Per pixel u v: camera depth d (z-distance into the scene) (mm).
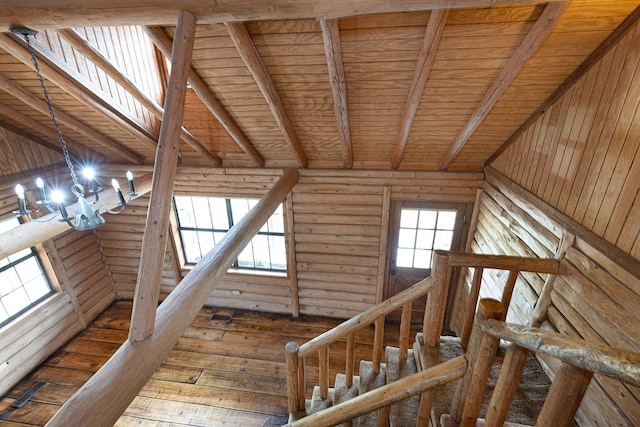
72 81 2832
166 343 1619
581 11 1852
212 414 3688
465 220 4289
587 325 2010
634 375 750
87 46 2428
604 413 1847
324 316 5281
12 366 4027
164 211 1679
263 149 4148
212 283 2039
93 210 2383
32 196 4137
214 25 2199
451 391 2088
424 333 2520
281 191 3619
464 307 4332
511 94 2645
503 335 1139
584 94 2221
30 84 3016
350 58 2402
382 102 2904
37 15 1794
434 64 2414
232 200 5000
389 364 2590
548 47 2143
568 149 2359
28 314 4211
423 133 3432
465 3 1671
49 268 4523
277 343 4738
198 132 3955
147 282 1597
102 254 5453
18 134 3994
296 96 2920
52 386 4082
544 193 2635
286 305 5312
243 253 5301
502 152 3559
